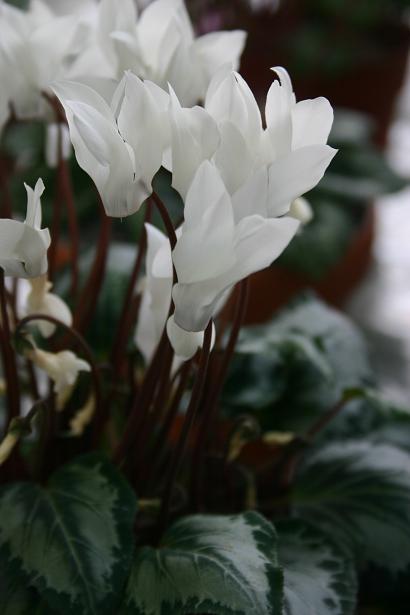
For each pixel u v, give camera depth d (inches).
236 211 24.4
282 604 26.3
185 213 24.0
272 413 33.2
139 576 27.2
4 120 28.5
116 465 29.0
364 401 33.9
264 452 34.8
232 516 28.1
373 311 63.0
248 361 32.9
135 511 27.7
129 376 30.6
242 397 32.4
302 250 56.3
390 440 33.5
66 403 30.2
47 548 27.2
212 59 27.7
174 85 27.3
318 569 28.7
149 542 28.8
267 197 24.7
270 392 32.5
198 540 27.7
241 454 34.9
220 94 24.9
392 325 61.9
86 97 24.7
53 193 54.6
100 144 24.1
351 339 34.7
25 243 25.0
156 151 24.5
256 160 25.0
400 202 75.9
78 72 28.5
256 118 24.9
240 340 32.8
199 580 26.8
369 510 31.0
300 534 29.4
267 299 56.7
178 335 25.8
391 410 31.4
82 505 27.8
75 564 27.0
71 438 30.4
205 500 30.9
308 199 61.2
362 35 74.4
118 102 25.0
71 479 28.4
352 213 64.1
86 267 33.7
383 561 30.2
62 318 28.0
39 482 29.4
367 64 70.5
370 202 63.9
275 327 34.5
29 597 27.4
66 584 26.7
